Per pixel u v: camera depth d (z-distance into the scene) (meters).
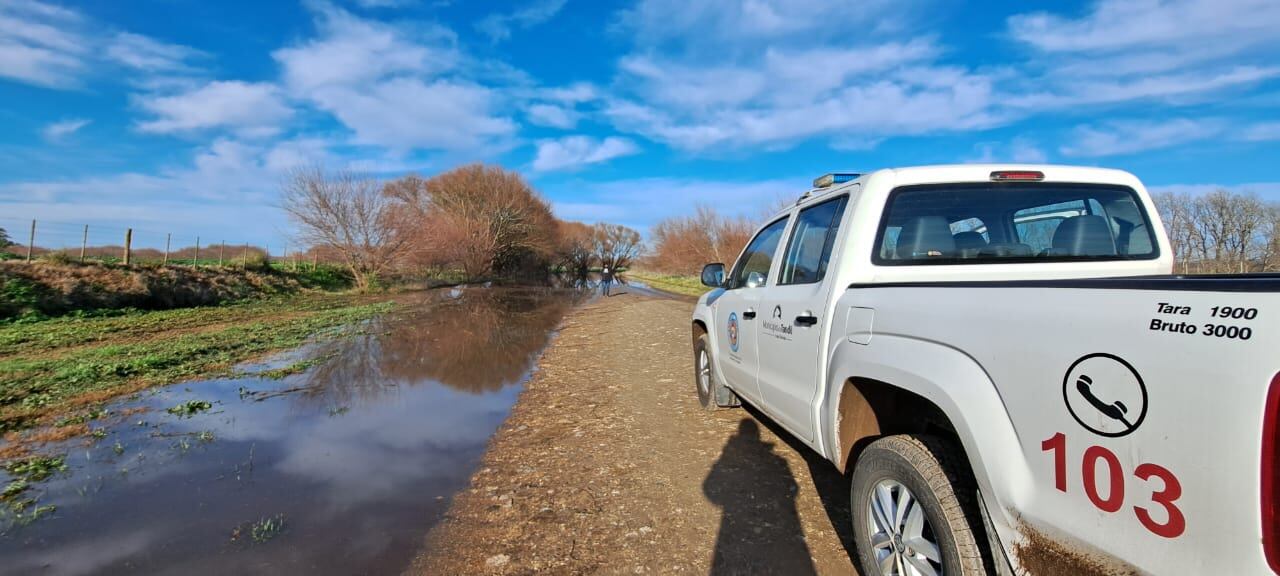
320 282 30.83
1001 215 3.11
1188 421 1.39
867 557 2.59
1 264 16.05
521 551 3.33
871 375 2.49
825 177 3.68
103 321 15.13
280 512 3.89
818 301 3.10
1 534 3.59
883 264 2.93
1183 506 1.41
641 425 5.73
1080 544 1.66
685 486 4.16
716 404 5.86
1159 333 1.47
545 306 23.38
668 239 48.41
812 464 4.51
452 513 3.86
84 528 3.67
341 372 8.96
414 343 12.15
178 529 3.65
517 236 53.97
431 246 33.59
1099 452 1.60
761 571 3.03
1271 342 1.26
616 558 3.22
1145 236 3.22
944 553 2.13
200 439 5.54
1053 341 1.74
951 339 2.12
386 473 4.62
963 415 2.00
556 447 5.18
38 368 8.73
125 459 4.97
